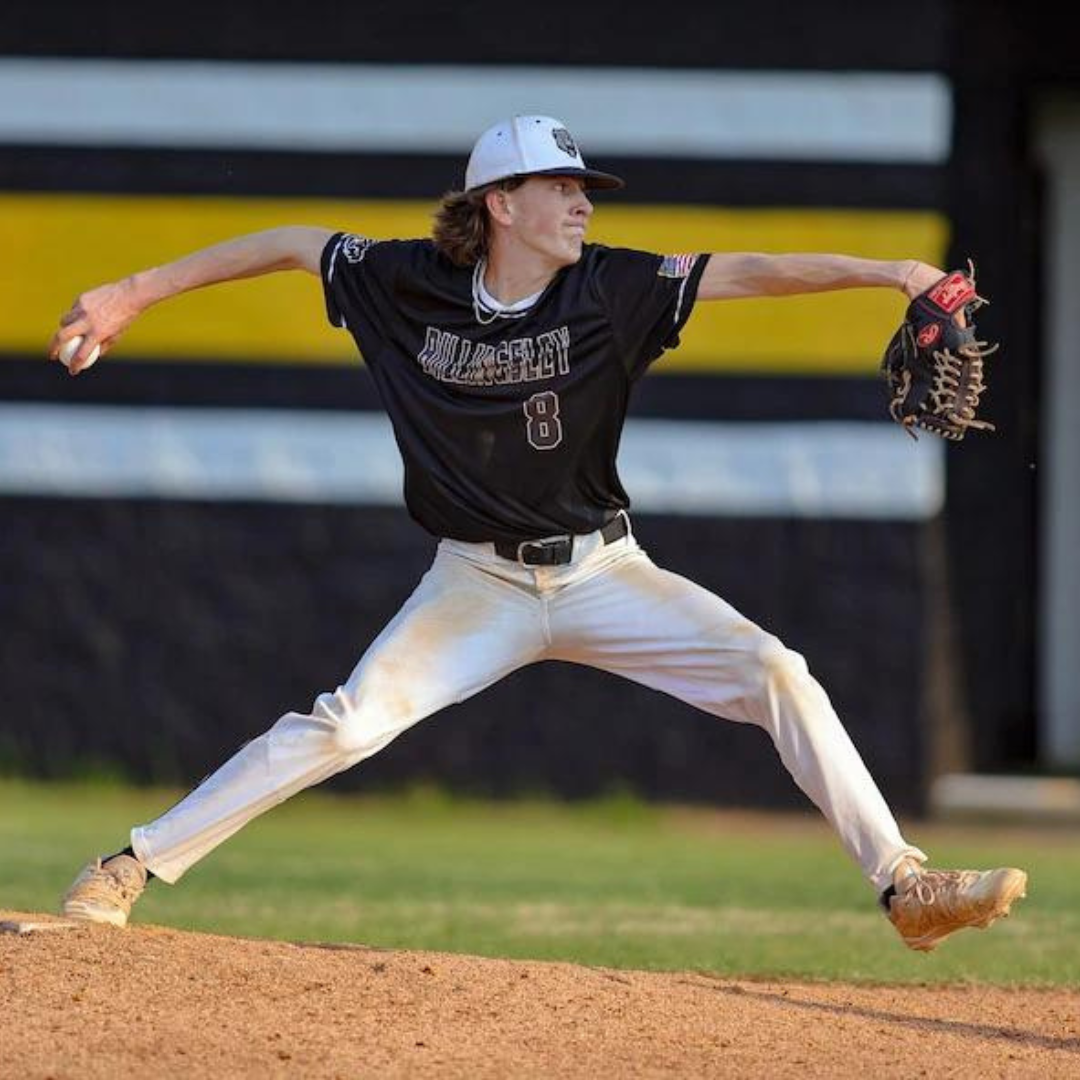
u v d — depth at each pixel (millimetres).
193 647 52469
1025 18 55125
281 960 21406
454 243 21672
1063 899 37094
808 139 50688
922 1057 19828
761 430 51031
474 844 45188
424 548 52062
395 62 51469
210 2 51625
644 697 51562
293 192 51750
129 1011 19656
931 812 51000
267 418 52156
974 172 55250
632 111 51000
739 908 35031
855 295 50781
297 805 51188
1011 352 55906
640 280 21484
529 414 21625
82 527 52594
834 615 50969
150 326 52281
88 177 52000
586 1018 20297
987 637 56844
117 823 46000
